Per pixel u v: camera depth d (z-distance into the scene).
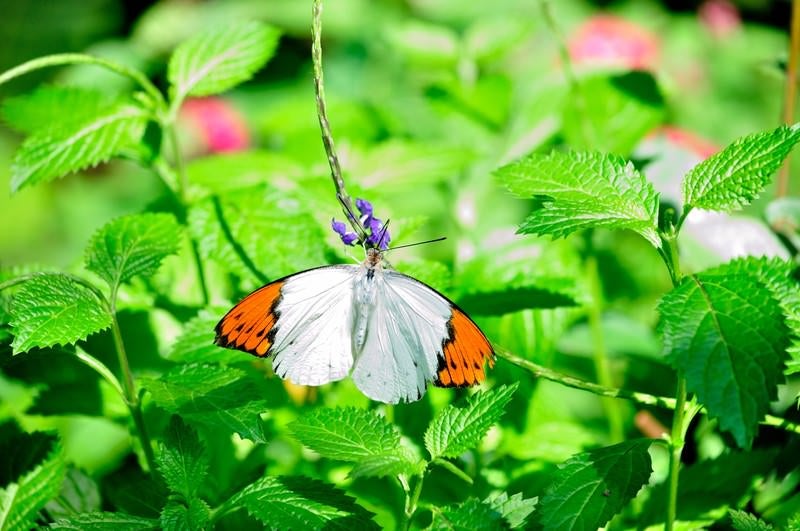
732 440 1.06
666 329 0.96
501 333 1.10
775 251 1.11
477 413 0.99
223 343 1.00
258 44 1.10
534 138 1.20
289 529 0.98
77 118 1.08
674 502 1.00
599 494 0.98
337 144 1.18
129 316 1.10
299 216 1.06
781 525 1.04
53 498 1.04
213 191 1.11
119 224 1.04
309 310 1.01
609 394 1.01
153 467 1.03
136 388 1.05
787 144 0.98
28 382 1.09
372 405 1.09
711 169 0.99
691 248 1.12
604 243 1.23
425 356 1.00
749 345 0.95
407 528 0.98
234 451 1.08
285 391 1.09
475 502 0.98
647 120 1.17
